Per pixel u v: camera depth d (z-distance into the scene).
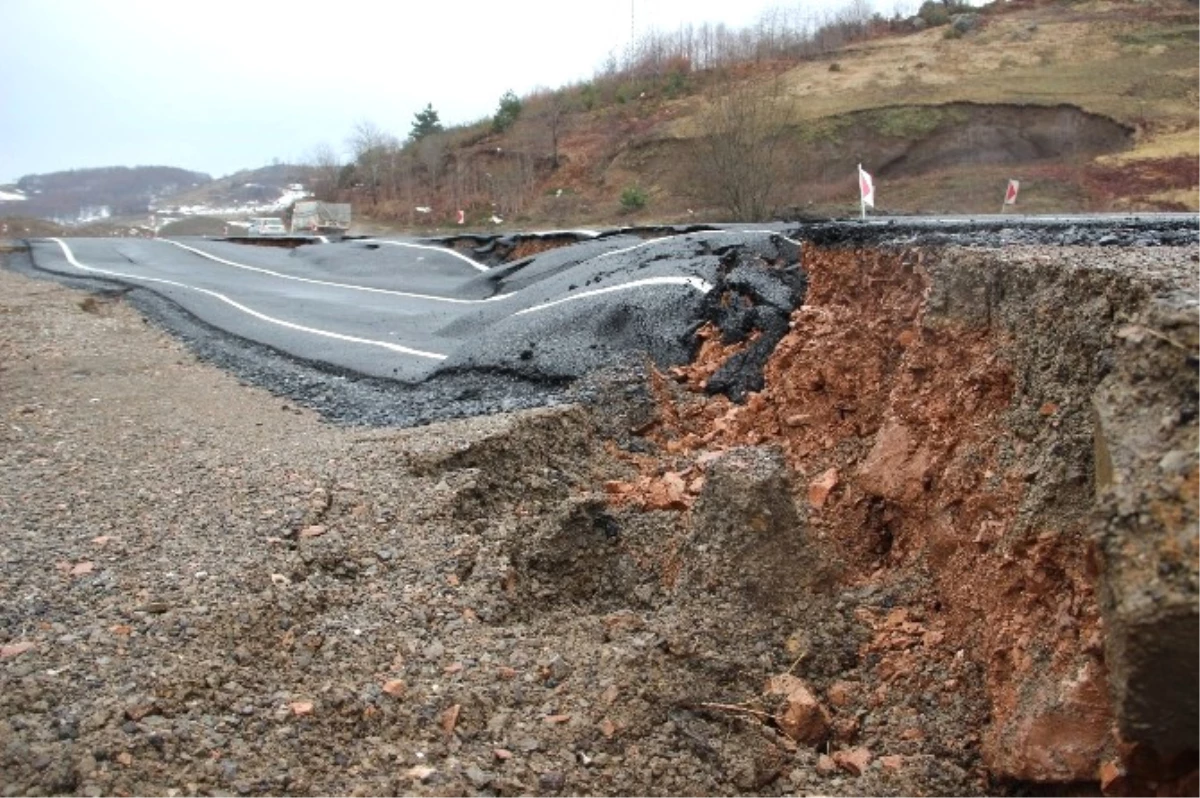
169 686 4.03
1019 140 30.94
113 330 14.69
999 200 26.12
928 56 38.78
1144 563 2.70
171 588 4.96
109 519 6.02
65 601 4.80
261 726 3.89
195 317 15.83
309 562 5.43
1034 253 5.27
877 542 5.81
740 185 26.88
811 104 34.12
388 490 6.40
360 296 17.39
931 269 6.35
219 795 3.48
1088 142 30.14
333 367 11.64
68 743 3.60
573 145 40.69
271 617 4.77
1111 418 3.12
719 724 4.30
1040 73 34.62
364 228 39.25
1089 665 3.39
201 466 7.21
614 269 11.84
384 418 8.95
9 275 22.11
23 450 7.88
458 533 5.93
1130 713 2.77
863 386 6.89
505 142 42.97
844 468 6.61
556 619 5.26
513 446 7.18
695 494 6.50
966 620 4.54
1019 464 4.25
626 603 5.62
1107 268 4.07
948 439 5.26
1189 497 2.73
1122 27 38.31
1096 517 2.92
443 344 12.09
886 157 31.45
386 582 5.34
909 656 4.68
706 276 10.16
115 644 4.37
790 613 4.99
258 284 19.70
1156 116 29.52
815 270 8.89
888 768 4.05
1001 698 3.98
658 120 39.19
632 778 3.91
